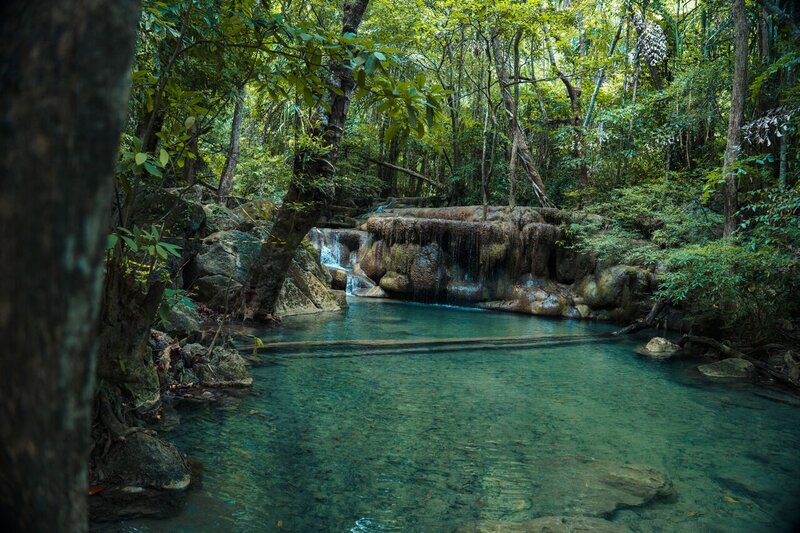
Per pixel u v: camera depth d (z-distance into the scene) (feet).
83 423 1.81
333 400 15.52
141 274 11.13
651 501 10.05
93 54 1.70
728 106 47.09
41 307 1.68
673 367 23.52
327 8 28.27
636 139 50.29
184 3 9.41
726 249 25.05
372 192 77.51
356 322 31.55
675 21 55.36
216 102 11.21
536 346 27.30
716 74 42.88
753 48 42.86
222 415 13.33
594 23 58.08
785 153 31.14
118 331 9.71
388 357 22.25
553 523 8.79
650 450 12.99
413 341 25.45
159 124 16.67
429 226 46.80
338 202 73.00
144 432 9.69
